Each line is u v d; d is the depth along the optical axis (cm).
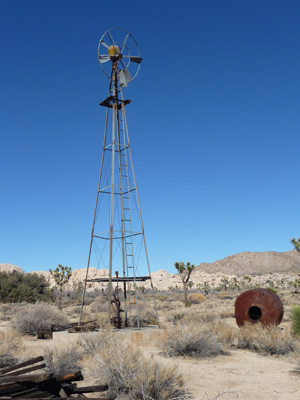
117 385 944
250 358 1412
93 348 1401
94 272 11731
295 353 1356
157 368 966
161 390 912
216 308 3906
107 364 980
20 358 1287
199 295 5747
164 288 11044
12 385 737
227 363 1327
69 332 1891
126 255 2122
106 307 3744
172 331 1537
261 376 1144
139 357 1023
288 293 5728
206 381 1085
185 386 1019
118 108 2308
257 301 1933
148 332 1766
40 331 2111
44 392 758
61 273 5616
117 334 1692
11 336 1434
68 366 1159
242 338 1659
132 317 2197
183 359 1388
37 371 1132
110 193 2097
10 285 5859
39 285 6322
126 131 2220
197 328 1548
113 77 2272
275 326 1752
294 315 1675
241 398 923
